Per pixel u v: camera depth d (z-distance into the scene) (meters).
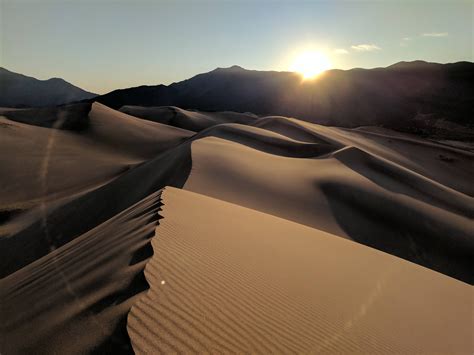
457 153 66.00
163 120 116.00
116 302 4.60
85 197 26.11
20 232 21.91
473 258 18.86
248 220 10.64
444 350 4.92
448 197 29.47
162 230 7.32
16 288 7.50
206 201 12.09
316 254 8.51
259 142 42.84
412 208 22.47
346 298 5.98
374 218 20.92
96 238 8.92
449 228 21.00
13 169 42.31
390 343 4.76
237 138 43.34
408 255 18.36
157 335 3.73
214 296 4.84
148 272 5.18
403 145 68.31
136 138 72.38
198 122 119.00
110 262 6.27
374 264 8.99
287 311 4.94
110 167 48.06
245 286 5.42
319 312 5.18
